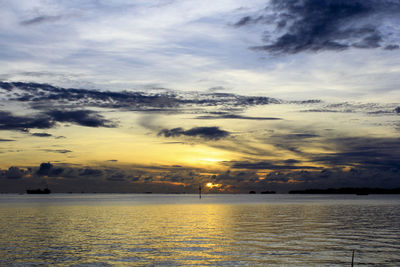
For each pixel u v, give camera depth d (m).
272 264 32.06
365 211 107.88
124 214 96.38
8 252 37.06
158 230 56.53
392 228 59.12
